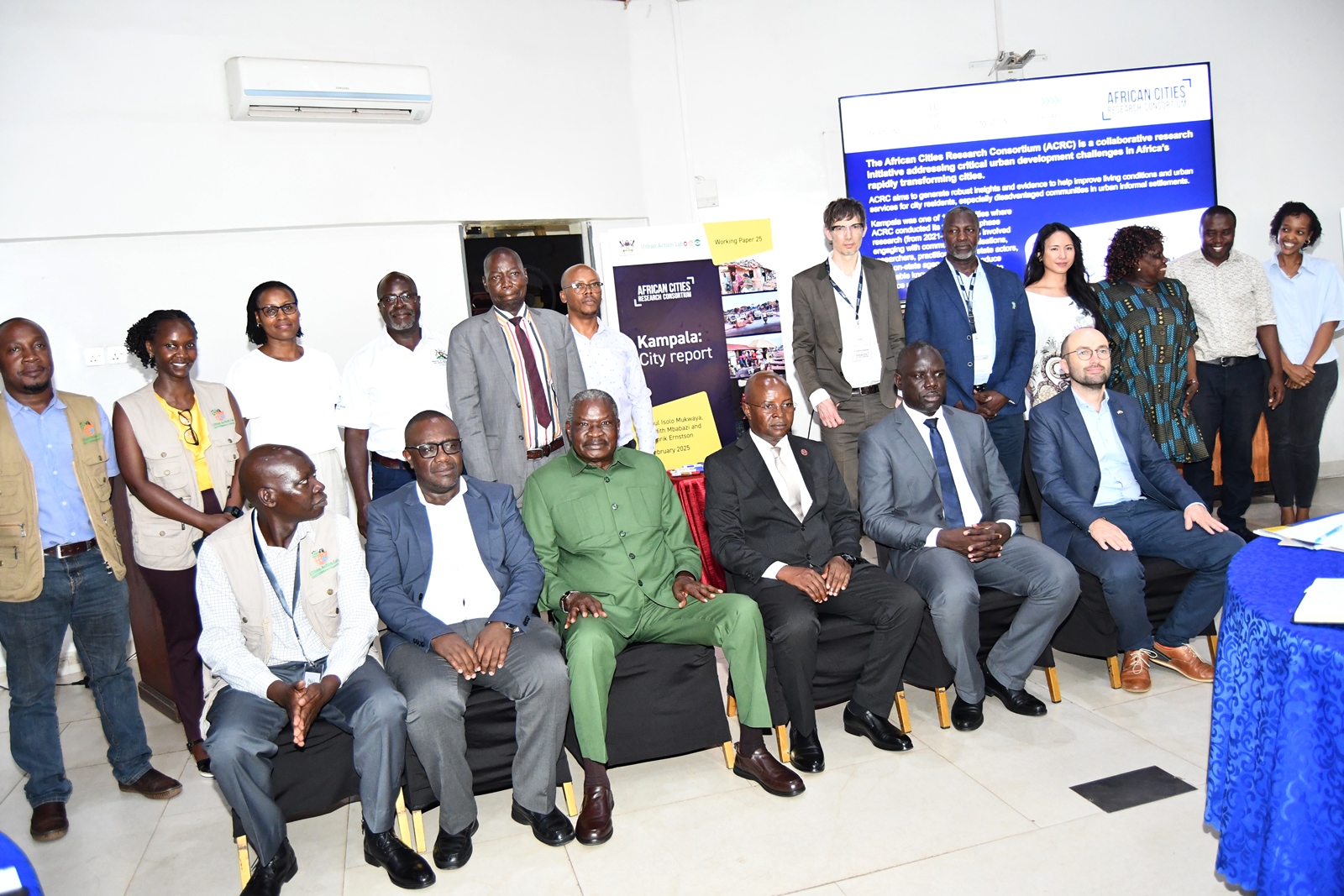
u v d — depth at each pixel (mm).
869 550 5535
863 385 4234
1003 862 2357
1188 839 2398
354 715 2504
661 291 4816
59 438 2934
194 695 3301
